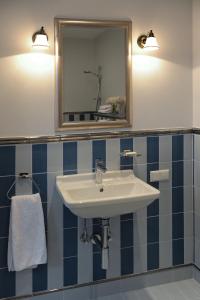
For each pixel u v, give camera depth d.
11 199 2.21
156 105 2.54
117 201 1.98
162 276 2.69
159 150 2.58
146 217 2.60
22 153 2.26
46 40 2.16
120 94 2.44
